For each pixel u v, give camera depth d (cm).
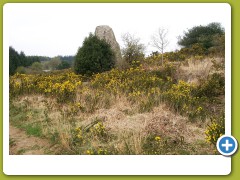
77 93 796
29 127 644
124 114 639
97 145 498
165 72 966
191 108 663
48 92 845
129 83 848
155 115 583
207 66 954
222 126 506
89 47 1203
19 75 1200
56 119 646
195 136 527
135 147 464
